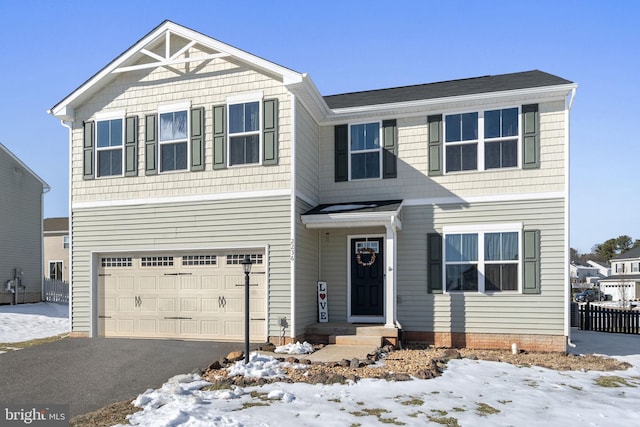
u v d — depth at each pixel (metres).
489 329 12.14
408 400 6.93
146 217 12.54
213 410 6.30
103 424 5.96
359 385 7.66
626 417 6.43
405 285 12.84
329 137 13.81
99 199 12.93
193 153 12.30
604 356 11.59
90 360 9.50
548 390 7.84
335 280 13.34
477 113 12.59
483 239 12.36
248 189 11.86
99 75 12.76
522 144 12.17
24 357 9.78
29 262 25.66
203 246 12.05
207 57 11.88
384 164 13.27
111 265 12.87
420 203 12.90
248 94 12.02
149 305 12.51
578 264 86.19
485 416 6.33
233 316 11.88
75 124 13.30
